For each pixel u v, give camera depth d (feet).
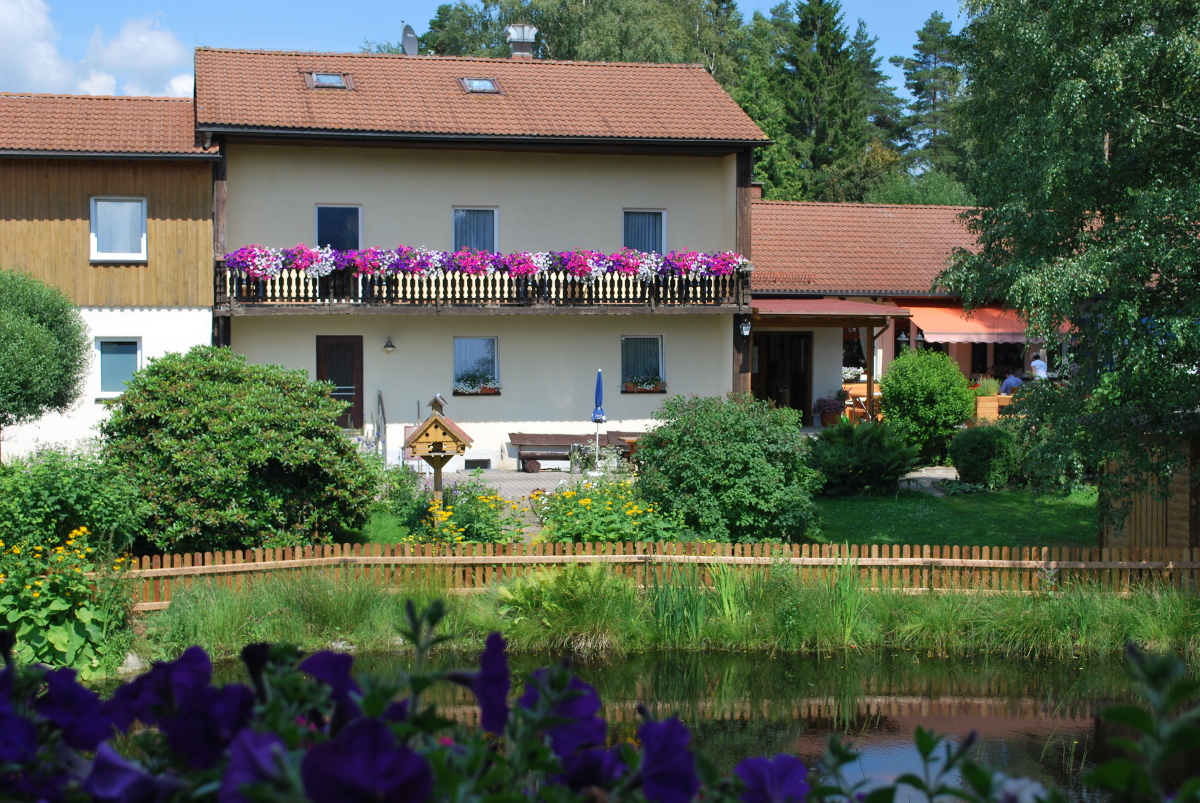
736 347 77.25
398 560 39.24
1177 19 36.01
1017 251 39.47
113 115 71.05
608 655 36.78
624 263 73.77
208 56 78.48
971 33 44.29
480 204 75.36
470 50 173.99
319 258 68.85
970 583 39.93
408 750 4.92
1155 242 35.17
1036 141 38.19
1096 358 38.42
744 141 74.38
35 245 65.72
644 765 6.56
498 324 76.13
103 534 35.91
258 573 38.09
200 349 45.42
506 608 37.24
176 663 7.23
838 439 64.18
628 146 74.13
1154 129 38.32
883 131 242.17
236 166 71.26
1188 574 38.70
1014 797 5.92
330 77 77.51
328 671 6.68
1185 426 36.32
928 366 73.77
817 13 189.26
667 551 40.42
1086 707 31.96
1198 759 26.12
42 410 54.24
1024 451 41.98
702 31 184.75
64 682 7.57
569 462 73.31
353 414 74.13
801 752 27.53
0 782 6.78
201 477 40.93
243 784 4.89
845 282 88.89
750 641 37.35
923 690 33.65
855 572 39.47
